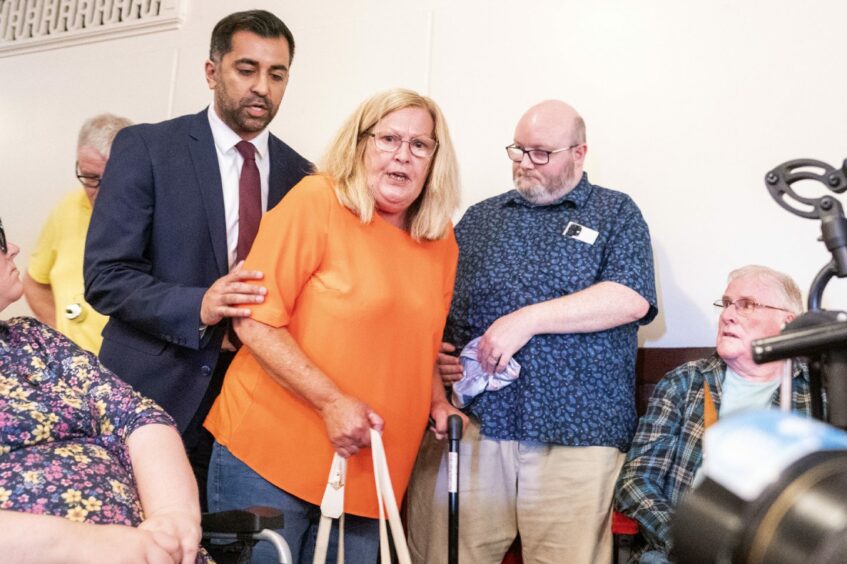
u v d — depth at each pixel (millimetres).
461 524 2557
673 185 3098
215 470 2074
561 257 2594
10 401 1660
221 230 2475
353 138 2141
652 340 3049
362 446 1940
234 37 2549
